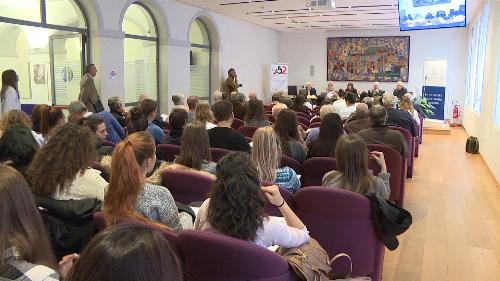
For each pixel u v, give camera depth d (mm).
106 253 709
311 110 8773
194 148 2738
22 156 2521
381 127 4535
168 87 9930
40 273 1116
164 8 9570
